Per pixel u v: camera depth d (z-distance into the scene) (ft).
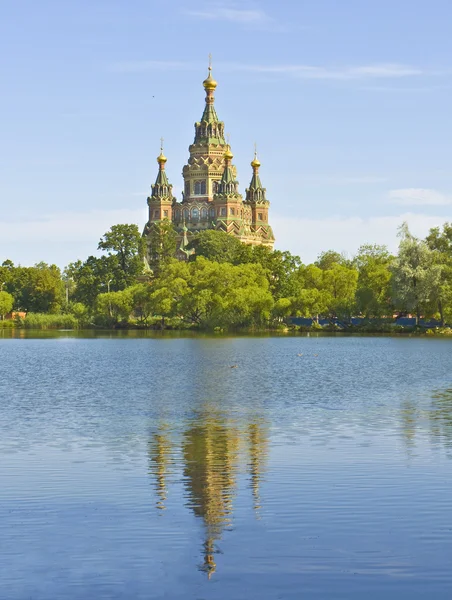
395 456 117.91
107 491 98.99
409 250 506.07
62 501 94.27
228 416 162.20
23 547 78.95
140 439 135.03
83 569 73.67
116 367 298.35
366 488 98.63
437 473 106.11
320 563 74.64
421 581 71.05
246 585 70.44
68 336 579.07
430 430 141.59
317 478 104.22
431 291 499.10
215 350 396.16
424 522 85.10
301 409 172.45
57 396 202.08
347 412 166.91
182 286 627.05
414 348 400.47
